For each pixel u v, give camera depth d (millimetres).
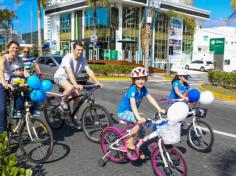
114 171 4492
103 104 10062
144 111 9109
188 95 5410
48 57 17578
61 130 6676
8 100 5098
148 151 5293
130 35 35750
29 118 4766
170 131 3883
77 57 6066
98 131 5863
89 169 4551
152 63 37250
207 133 5418
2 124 4992
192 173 4512
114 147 4680
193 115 5480
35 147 4984
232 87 16078
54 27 43938
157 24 38750
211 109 10375
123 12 34562
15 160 3287
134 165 4738
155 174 4262
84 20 38094
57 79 6414
